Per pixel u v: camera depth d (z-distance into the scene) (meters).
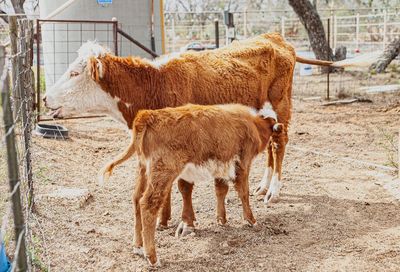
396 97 15.85
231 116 5.60
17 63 5.80
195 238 5.85
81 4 13.62
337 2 46.03
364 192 7.42
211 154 5.38
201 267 5.16
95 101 6.18
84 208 6.77
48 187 7.38
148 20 14.16
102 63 5.98
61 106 6.18
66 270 5.05
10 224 5.54
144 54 14.15
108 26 13.80
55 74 13.91
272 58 7.25
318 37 22.38
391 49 21.44
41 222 6.14
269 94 7.39
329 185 7.76
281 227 6.16
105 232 6.00
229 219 6.40
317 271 5.05
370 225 6.21
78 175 8.12
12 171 3.11
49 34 13.90
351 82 19.41
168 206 6.11
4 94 3.04
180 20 37.75
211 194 7.36
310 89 18.02
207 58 6.70
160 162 5.08
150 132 5.08
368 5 39.00
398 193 7.24
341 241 5.75
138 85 6.16
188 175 5.34
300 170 8.57
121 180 7.99
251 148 5.76
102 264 5.21
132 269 5.14
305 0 22.14
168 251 5.54
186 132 5.16
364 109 14.26
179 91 6.27
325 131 11.62
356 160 9.01
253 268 5.13
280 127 6.14
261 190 7.36
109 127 11.67
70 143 10.02
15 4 20.06
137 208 5.38
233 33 17.05
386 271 5.04
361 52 26.25
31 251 5.05
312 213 6.63
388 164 8.68
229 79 6.66
